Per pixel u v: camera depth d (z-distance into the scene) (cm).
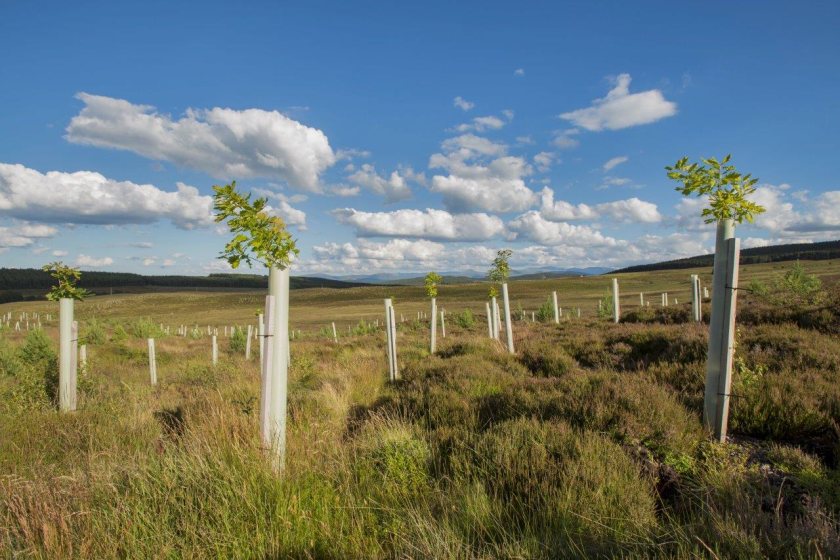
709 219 491
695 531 286
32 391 771
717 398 477
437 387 706
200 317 7750
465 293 10206
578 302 6044
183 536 295
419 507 336
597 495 333
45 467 455
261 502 318
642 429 456
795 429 482
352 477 386
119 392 960
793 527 281
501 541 298
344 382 862
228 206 391
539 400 578
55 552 282
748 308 1317
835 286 1591
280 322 398
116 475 370
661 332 1073
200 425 502
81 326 3303
